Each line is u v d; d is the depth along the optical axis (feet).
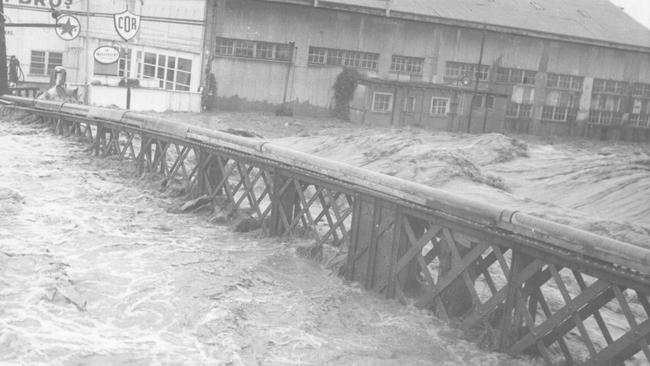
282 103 116.67
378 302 26.22
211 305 25.09
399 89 117.91
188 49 110.11
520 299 21.80
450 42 127.13
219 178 38.65
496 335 22.59
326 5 114.73
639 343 19.01
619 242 19.12
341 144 57.98
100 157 49.60
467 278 23.41
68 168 45.88
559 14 148.15
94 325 22.99
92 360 20.35
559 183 46.88
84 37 111.86
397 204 25.84
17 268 27.09
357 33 119.85
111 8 110.52
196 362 20.93
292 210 33.19
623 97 143.54
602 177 46.80
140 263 29.19
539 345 21.38
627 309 19.11
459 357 22.11
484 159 55.47
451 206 23.56
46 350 20.61
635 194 41.57
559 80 137.49
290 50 115.65
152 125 43.73
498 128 127.13
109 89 95.61
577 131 140.87
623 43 138.00
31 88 85.66
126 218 35.99
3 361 19.72
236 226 34.71
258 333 23.24
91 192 40.47
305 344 22.67
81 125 62.49
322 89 119.14
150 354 21.16
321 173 29.84
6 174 42.88
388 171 45.78
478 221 22.74
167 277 27.61
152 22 110.73
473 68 130.41
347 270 28.50
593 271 19.72
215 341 22.48
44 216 34.86
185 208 37.65
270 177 33.94
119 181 43.86
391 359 21.95
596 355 20.03
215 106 112.06
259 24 112.88
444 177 43.14
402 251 26.17
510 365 21.45
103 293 25.64
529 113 136.15
